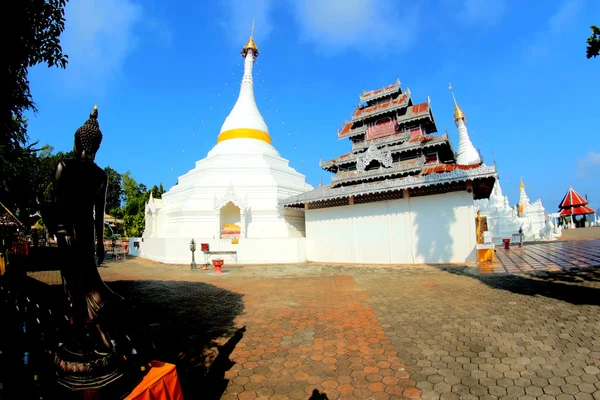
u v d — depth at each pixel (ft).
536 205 173.47
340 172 88.63
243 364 20.59
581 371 17.94
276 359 21.26
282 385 17.92
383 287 43.29
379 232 71.92
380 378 18.30
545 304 30.68
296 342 24.13
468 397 16.08
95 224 14.55
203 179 92.07
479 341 22.74
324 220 79.92
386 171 75.46
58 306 27.20
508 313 28.60
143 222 157.17
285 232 85.87
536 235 156.25
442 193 66.08
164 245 81.46
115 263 84.53
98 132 14.53
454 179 61.57
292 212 90.17
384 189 68.39
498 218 129.39
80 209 13.69
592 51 29.30
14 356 13.89
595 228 203.31
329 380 18.31
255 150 100.53
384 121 93.66
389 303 34.37
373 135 94.53
